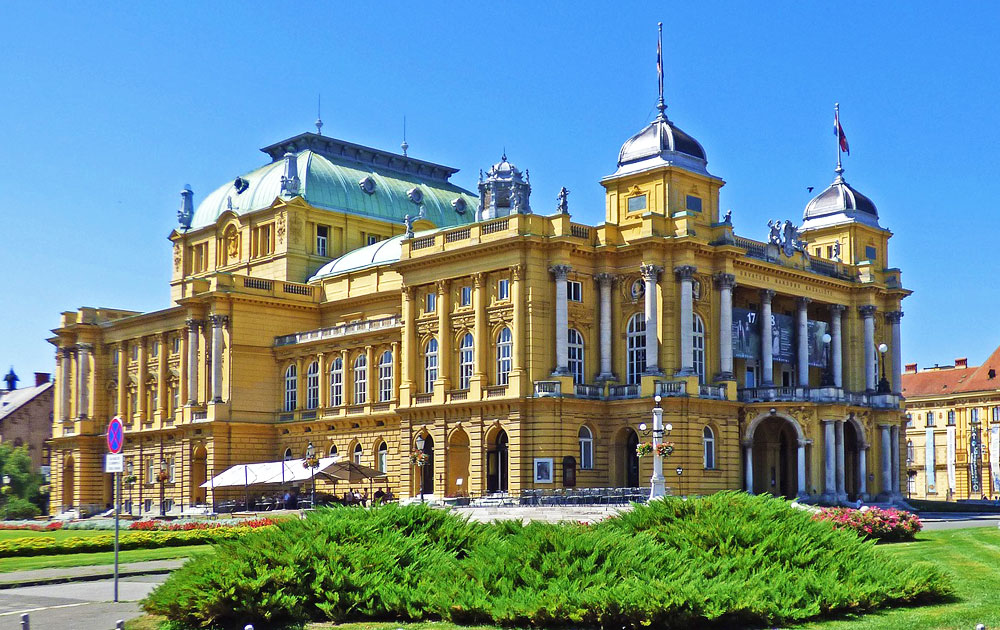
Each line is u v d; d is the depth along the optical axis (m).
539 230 88.56
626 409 87.94
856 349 106.38
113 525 78.81
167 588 30.56
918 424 161.38
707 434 88.50
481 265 90.56
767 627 27.62
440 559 31.97
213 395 109.81
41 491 139.88
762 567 29.94
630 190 93.06
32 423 168.50
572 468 86.12
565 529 30.92
